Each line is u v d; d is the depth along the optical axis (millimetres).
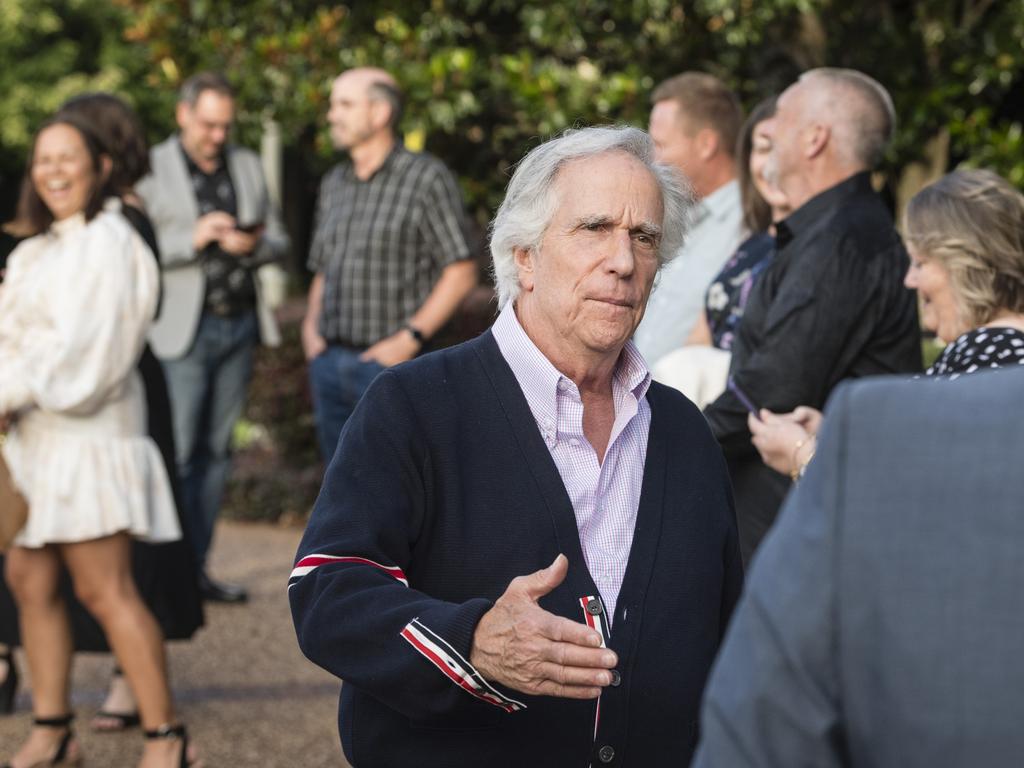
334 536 2355
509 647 2080
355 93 6449
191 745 4602
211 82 6953
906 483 1283
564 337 2492
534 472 2432
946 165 8922
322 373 6707
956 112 8234
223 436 7086
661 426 2615
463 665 2135
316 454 9570
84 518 4348
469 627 2135
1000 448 1261
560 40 7805
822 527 1311
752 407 3680
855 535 1288
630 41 8008
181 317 6852
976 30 8438
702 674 2467
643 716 2402
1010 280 3129
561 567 2100
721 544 2576
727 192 4648
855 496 1303
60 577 4621
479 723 2346
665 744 2424
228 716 5371
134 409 4535
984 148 8211
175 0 8594
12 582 4594
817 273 3656
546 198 2510
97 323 4281
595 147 2527
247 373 7137
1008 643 1204
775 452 3467
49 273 4305
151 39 8742
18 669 5723
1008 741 1186
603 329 2459
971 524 1245
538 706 2338
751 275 4262
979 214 3133
